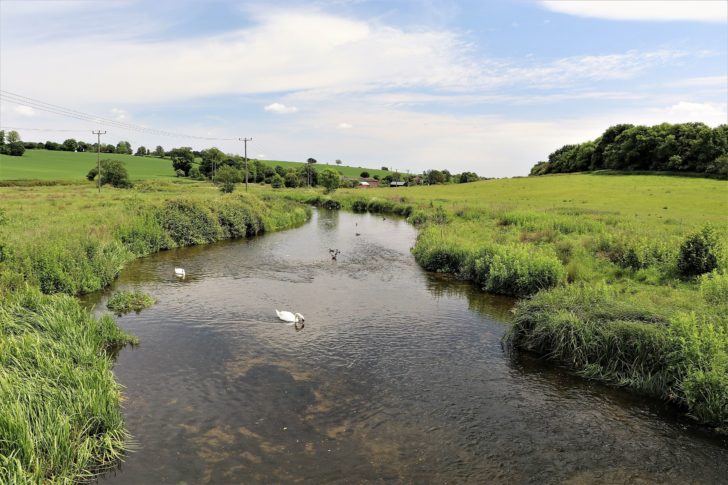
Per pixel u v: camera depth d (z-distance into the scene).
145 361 12.61
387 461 8.47
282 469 8.16
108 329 13.76
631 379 11.39
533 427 9.74
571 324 13.00
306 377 11.86
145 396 10.67
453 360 13.14
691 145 85.19
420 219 48.28
